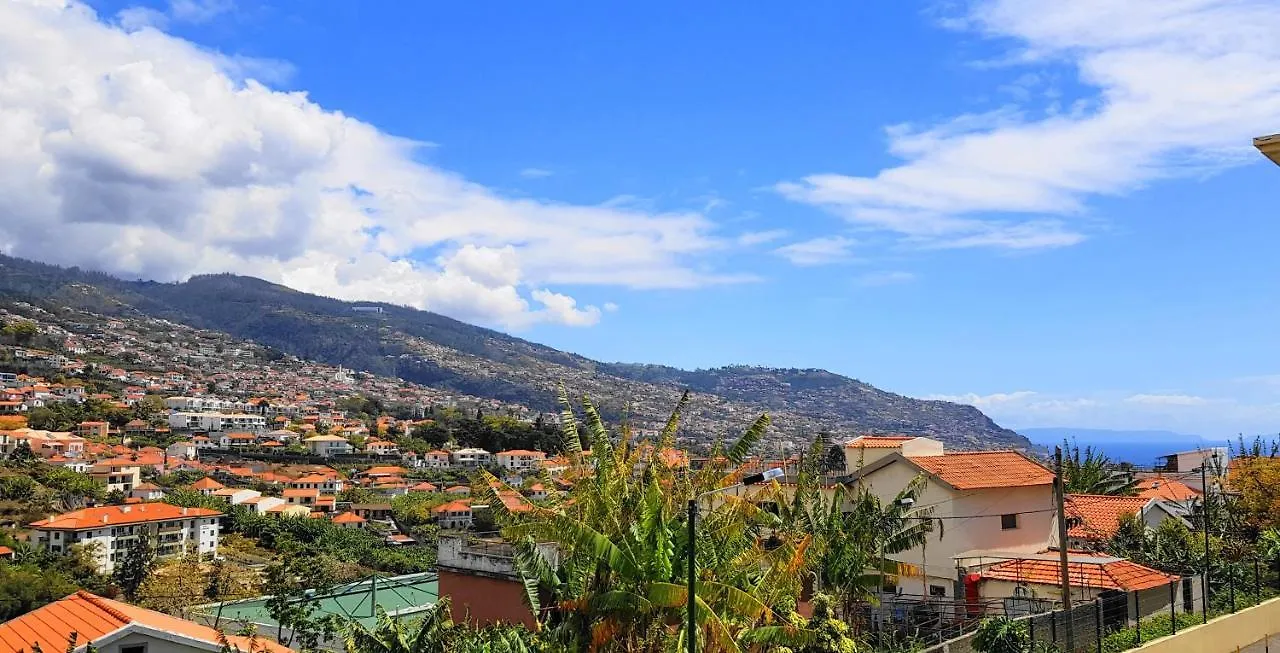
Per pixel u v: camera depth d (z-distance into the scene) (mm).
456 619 29250
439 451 184375
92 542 87062
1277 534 34062
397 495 142000
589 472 18328
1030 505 32906
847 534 24875
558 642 16906
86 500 110688
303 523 108312
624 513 17656
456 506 124312
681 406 19562
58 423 165750
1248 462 40781
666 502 17016
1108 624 24406
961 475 31766
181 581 74812
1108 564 27391
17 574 70375
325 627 29094
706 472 18641
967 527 30891
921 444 37219
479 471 19344
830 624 19953
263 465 160250
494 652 20984
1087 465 52000
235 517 109938
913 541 25812
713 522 18094
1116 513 38969
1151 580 26812
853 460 35938
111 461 130250
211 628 28672
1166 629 24688
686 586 15617
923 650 21281
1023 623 21453
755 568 19125
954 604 27188
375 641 22422
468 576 29406
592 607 16359
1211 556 32406
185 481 138625
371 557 96125
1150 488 51094
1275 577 31359
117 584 76438
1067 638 22469
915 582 30984
